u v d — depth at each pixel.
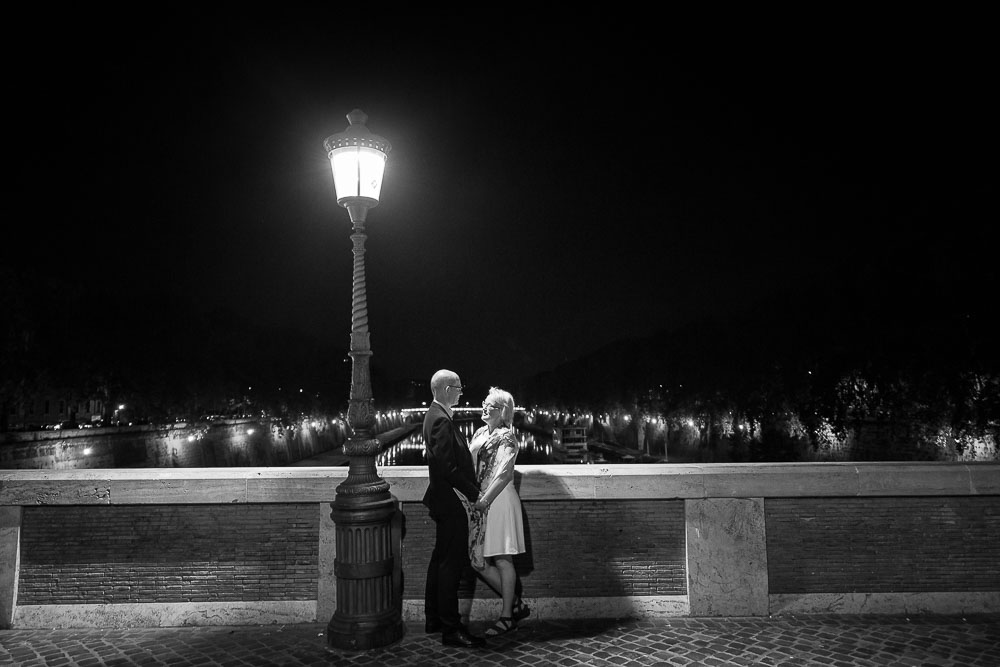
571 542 7.88
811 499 7.96
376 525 6.96
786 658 6.52
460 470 6.92
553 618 7.75
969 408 42.56
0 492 7.83
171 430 62.78
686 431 86.38
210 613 7.73
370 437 7.15
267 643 7.06
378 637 6.86
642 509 7.94
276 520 7.87
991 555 7.91
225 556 7.84
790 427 63.56
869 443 52.16
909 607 7.82
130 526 7.87
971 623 7.47
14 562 7.79
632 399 98.44
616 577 7.85
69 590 7.80
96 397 56.19
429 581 7.27
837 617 7.70
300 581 7.80
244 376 84.50
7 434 42.81
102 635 7.39
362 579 6.89
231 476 7.84
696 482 7.89
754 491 7.89
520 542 7.20
